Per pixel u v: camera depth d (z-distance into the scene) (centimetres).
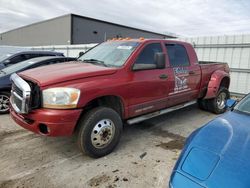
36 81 328
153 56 439
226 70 672
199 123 555
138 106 414
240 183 164
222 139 214
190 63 530
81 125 341
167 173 324
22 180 303
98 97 351
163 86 452
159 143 429
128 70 390
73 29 2914
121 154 379
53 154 376
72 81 330
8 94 590
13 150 388
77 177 312
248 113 287
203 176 178
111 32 3281
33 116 324
